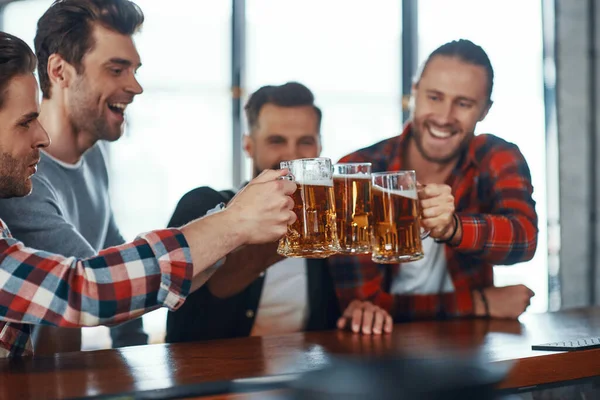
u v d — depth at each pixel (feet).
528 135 14.84
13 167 4.54
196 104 16.08
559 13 15.02
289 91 7.65
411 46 15.26
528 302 6.82
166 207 16.06
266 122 7.60
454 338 5.53
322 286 7.20
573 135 15.21
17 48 4.49
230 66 16.14
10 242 4.29
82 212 7.09
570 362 4.80
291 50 15.69
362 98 15.42
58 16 6.75
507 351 4.86
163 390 3.78
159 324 14.53
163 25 15.84
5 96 4.43
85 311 4.15
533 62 14.82
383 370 2.72
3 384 3.97
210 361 4.66
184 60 15.98
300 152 7.66
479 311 6.81
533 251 6.87
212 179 16.22
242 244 4.59
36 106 4.61
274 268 7.04
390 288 7.24
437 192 5.94
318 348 5.18
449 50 7.20
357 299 6.95
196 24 15.98
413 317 6.93
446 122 7.19
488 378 2.67
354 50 15.38
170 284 4.30
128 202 15.92
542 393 4.66
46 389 3.82
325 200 4.98
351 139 15.42
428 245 7.17
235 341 5.56
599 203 15.24
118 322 4.30
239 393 3.84
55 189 6.65
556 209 15.35
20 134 4.53
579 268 15.29
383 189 5.35
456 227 6.29
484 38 14.21
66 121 6.87
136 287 4.23
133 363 4.60
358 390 2.59
